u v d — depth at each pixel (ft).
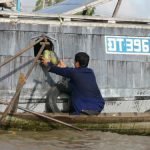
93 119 38.60
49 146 32.78
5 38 41.73
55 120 38.01
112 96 43.93
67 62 43.09
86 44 43.65
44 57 41.32
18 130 38.17
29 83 41.98
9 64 41.68
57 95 41.47
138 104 44.68
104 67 43.93
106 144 34.32
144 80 44.96
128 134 39.06
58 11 46.19
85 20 44.29
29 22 42.32
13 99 37.52
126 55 44.60
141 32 45.19
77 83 39.99
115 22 44.78
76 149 32.22
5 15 41.98
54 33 42.91
